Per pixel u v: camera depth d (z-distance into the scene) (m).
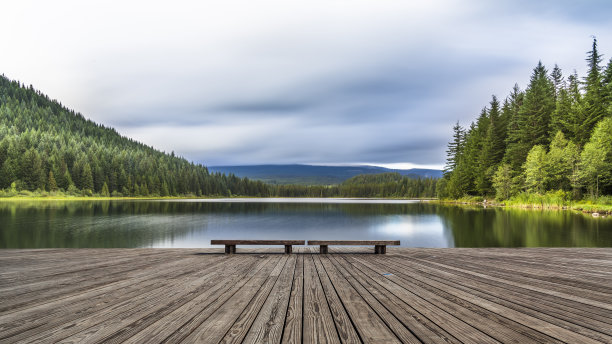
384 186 165.75
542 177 44.12
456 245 16.41
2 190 80.12
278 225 27.89
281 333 2.65
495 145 58.69
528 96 51.81
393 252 8.71
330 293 4.10
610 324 2.90
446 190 71.50
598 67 45.81
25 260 7.10
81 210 43.47
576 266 6.36
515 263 6.75
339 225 27.52
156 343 2.40
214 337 2.54
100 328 2.74
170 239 19.92
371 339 2.53
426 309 3.37
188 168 146.62
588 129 43.53
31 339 2.49
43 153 93.69
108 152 120.44
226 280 4.93
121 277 5.17
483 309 3.38
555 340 2.51
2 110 151.12
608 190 39.38
